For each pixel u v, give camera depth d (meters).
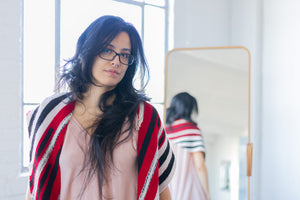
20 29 2.11
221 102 2.63
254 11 3.21
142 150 1.19
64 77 1.26
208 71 2.64
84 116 1.21
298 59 2.99
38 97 2.33
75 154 1.15
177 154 2.64
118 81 1.17
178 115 2.65
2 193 2.08
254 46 3.22
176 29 3.03
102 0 2.61
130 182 1.19
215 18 3.30
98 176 1.14
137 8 2.86
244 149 2.60
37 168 1.19
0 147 2.06
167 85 2.68
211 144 2.64
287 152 3.09
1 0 2.02
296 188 3.04
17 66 2.11
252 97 3.24
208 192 2.63
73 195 1.16
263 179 3.26
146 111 1.24
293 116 3.04
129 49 1.18
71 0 2.43
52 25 2.35
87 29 1.19
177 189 2.62
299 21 2.97
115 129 1.16
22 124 2.26
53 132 1.19
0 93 2.05
